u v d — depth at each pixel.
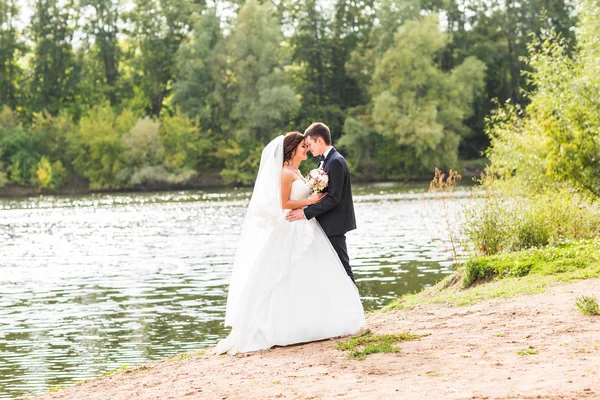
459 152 74.50
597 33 18.97
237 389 6.16
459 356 6.46
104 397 6.79
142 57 79.06
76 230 34.22
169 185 67.88
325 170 7.72
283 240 7.74
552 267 10.95
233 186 68.94
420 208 38.88
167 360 8.59
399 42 64.94
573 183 17.48
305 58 76.06
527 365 5.95
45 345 12.59
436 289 12.52
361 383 5.88
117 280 19.72
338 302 7.77
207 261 22.98
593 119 17.58
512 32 74.44
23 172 66.12
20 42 77.88
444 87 65.62
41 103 76.88
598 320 7.38
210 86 73.19
